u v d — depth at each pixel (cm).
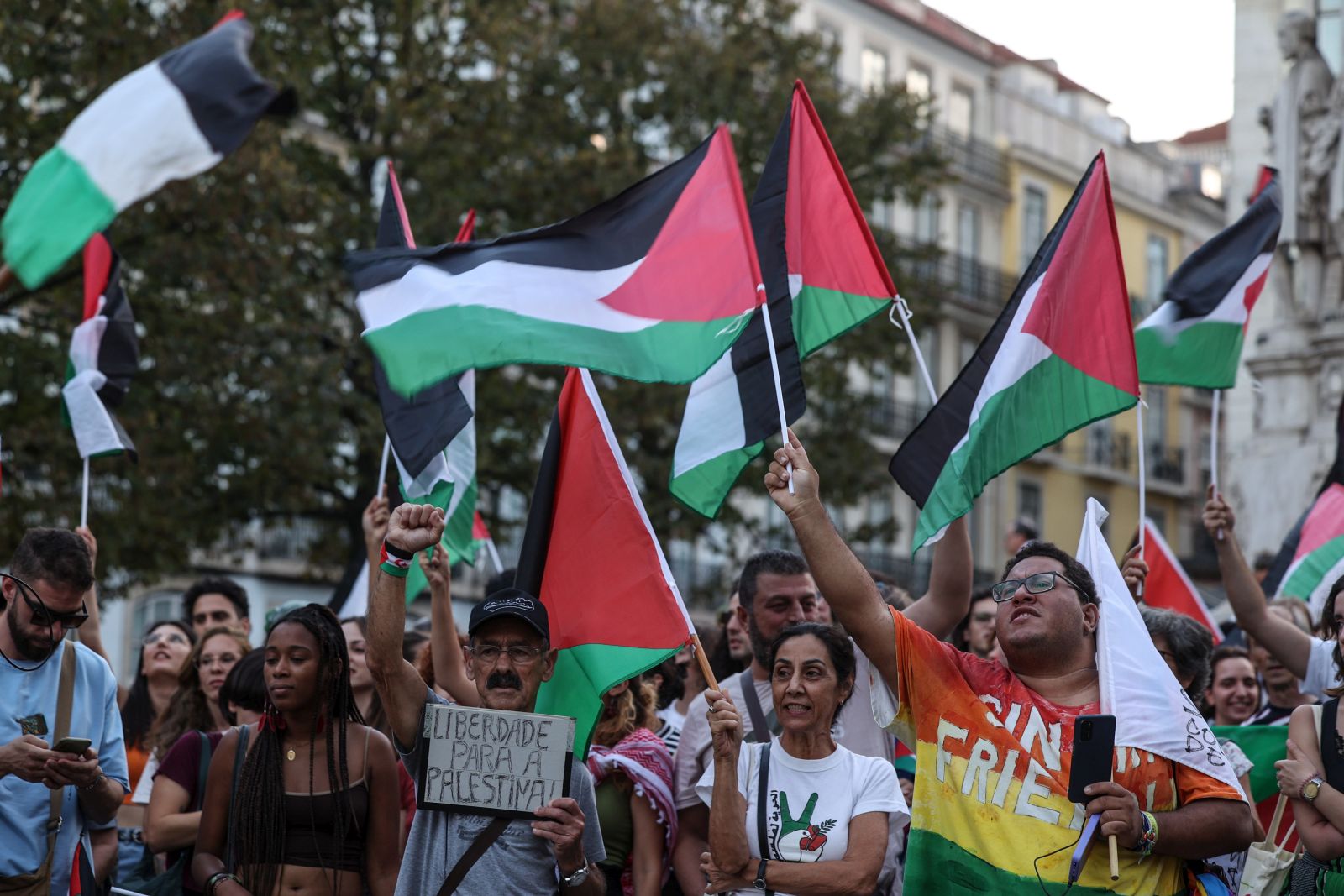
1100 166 636
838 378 2316
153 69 486
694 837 634
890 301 656
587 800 559
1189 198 4859
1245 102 2058
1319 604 862
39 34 1738
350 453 2148
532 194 2052
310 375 1894
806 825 564
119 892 650
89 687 597
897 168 2380
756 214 651
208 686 745
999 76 4469
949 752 517
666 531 2155
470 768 540
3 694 577
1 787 575
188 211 1811
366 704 735
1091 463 4362
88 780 548
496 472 2072
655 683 737
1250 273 794
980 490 600
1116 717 508
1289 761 595
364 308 586
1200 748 508
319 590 3136
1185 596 939
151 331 1847
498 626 554
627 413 2055
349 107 2117
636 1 2242
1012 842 505
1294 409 1563
